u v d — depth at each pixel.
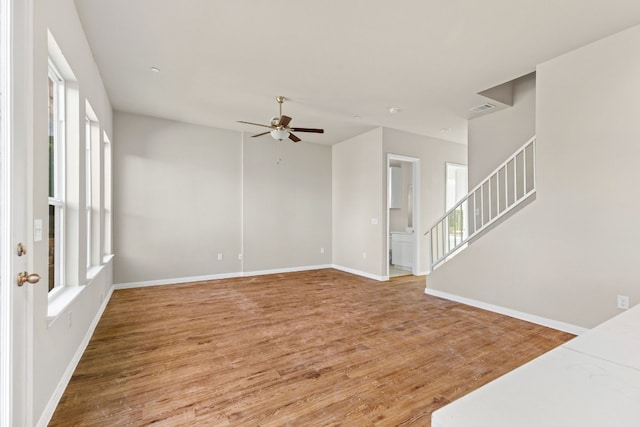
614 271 2.74
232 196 5.81
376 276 5.67
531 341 2.86
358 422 1.76
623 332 0.90
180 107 4.60
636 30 2.61
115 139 4.78
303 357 2.56
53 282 2.41
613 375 0.66
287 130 4.23
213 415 1.82
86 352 2.63
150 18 2.52
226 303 4.11
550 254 3.20
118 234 4.81
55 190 2.42
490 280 3.80
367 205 5.93
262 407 1.89
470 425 0.51
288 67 3.36
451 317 3.56
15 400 1.40
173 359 2.52
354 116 4.97
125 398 1.98
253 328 3.22
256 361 2.49
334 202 6.90
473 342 2.85
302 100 4.29
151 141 5.07
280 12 2.45
